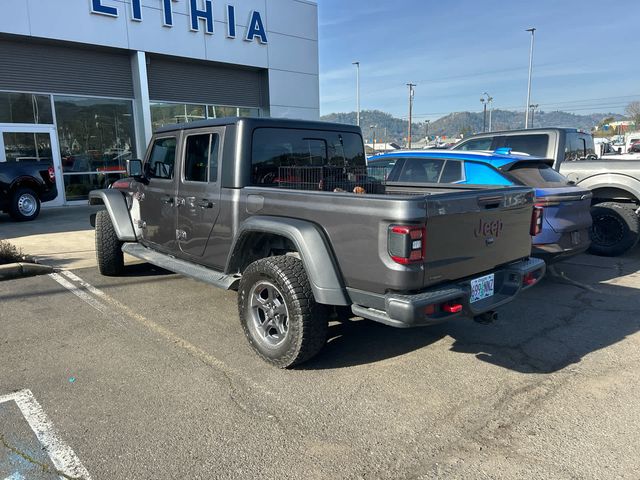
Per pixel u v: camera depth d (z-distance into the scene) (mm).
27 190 11289
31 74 13383
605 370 3740
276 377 3611
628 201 7523
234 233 4230
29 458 2654
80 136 14531
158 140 5289
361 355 4012
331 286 3406
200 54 15805
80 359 3904
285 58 18156
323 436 2875
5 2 12188
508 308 5219
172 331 4516
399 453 2715
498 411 3154
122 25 14102
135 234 5957
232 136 4238
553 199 5535
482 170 6105
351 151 5258
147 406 3195
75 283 6105
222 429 2936
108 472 2545
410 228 3010
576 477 2506
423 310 3066
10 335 4398
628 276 6453
